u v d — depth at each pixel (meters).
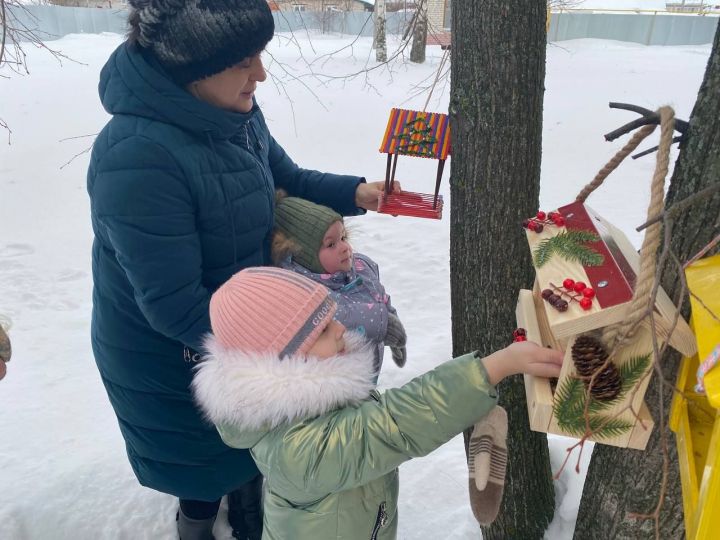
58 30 15.19
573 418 1.03
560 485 2.15
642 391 1.00
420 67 11.28
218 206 1.48
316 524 1.23
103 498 2.20
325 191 2.04
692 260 0.84
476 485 1.10
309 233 1.72
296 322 1.15
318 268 1.75
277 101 8.95
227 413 1.15
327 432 1.11
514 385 1.81
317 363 1.14
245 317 1.15
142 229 1.36
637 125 0.99
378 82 10.17
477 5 1.51
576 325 0.98
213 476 1.77
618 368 1.00
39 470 2.33
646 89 9.93
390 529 1.36
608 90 9.83
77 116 7.86
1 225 5.25
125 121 1.39
